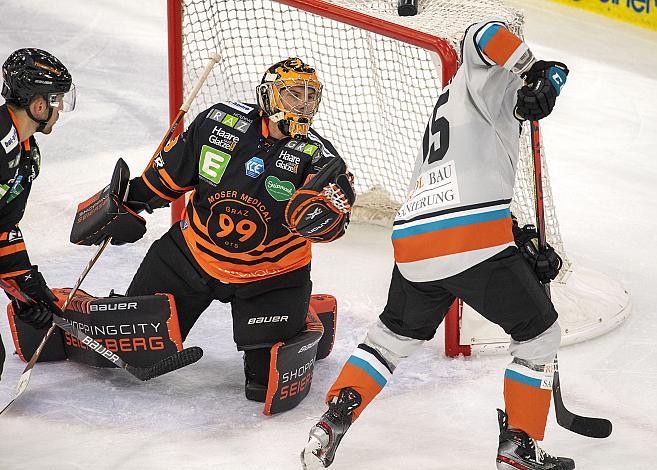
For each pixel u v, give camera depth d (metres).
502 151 9.52
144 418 10.90
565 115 23.67
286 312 11.22
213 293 11.60
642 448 10.58
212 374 12.15
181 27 14.85
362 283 14.94
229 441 10.45
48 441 10.29
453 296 9.91
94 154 19.97
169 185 11.34
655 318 13.98
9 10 28.95
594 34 29.88
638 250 16.52
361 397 9.70
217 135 10.91
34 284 10.82
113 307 11.31
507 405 9.69
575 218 17.89
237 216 10.95
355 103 19.39
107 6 30.16
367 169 17.28
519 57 9.09
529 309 9.42
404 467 10.01
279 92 10.59
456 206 9.33
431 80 18.53
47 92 9.86
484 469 10.00
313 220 10.20
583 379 12.21
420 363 12.51
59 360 12.28
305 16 17.89
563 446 10.60
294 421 11.01
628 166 20.67
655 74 26.86
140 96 23.58
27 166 10.24
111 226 11.45
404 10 14.06
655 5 29.81
